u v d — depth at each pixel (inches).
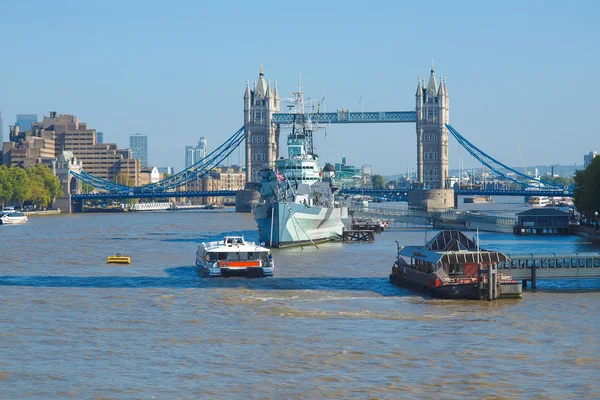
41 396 2977.4
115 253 7578.7
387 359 3403.1
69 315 4254.4
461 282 4726.9
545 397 2974.9
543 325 4001.0
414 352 3503.9
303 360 3393.2
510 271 5039.4
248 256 5723.4
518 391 3031.5
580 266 5044.3
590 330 3895.2
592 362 3368.6
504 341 3688.5
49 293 4948.3
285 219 7864.2
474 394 2999.5
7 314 4279.0
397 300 4675.2
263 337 3757.4
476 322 4067.4
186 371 3253.0
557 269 5039.4
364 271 6023.6
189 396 2977.4
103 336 3789.4
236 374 3213.6
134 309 4411.9
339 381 3132.4
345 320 4114.2
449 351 3521.2
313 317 4188.0
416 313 4284.0
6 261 6796.3
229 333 3833.7
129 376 3193.9
